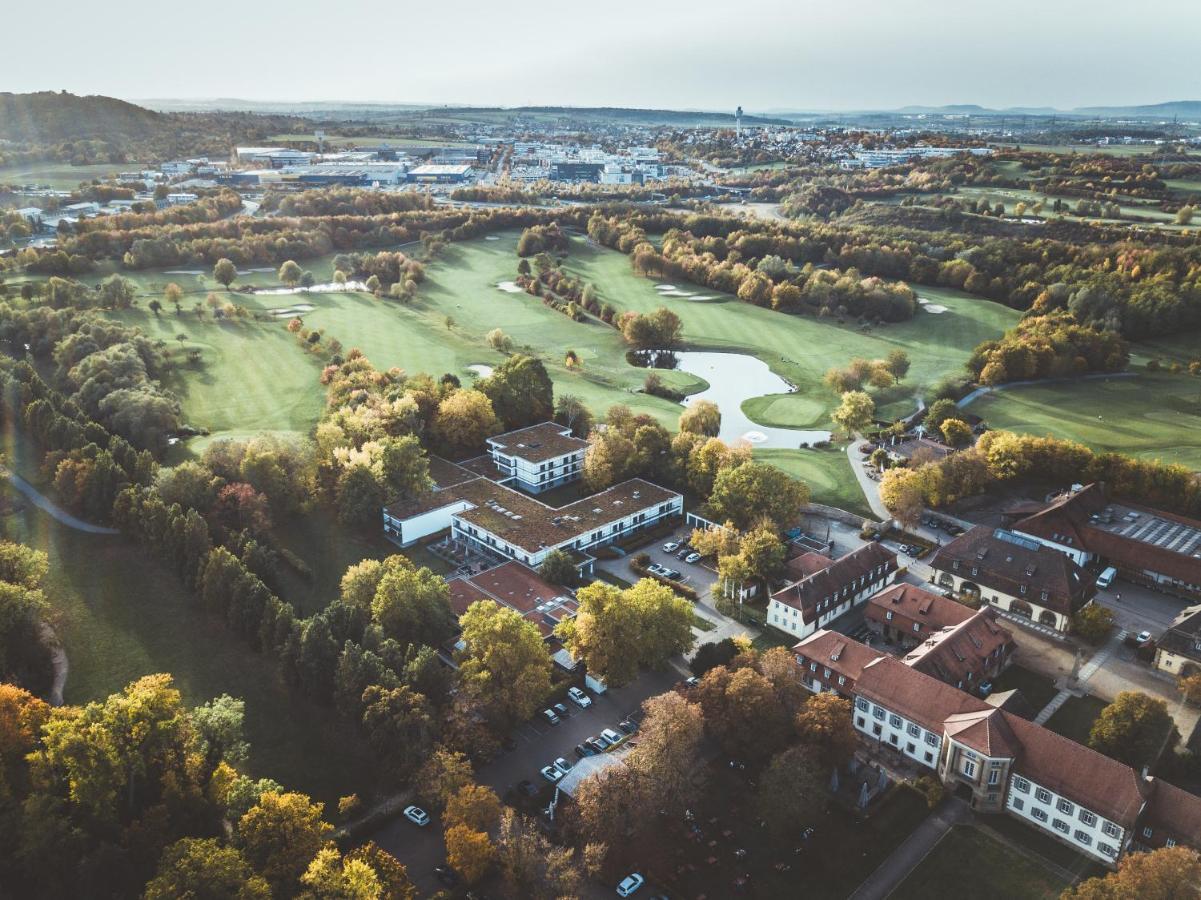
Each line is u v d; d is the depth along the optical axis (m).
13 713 98.88
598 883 99.56
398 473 181.12
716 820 108.69
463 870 95.62
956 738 111.25
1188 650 136.12
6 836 89.19
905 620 144.62
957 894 98.56
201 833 97.06
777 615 149.62
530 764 117.31
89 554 160.25
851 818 109.00
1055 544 174.00
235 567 141.75
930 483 187.38
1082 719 127.38
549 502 196.50
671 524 187.25
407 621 134.00
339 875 85.38
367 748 116.56
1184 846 96.88
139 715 98.00
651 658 132.25
